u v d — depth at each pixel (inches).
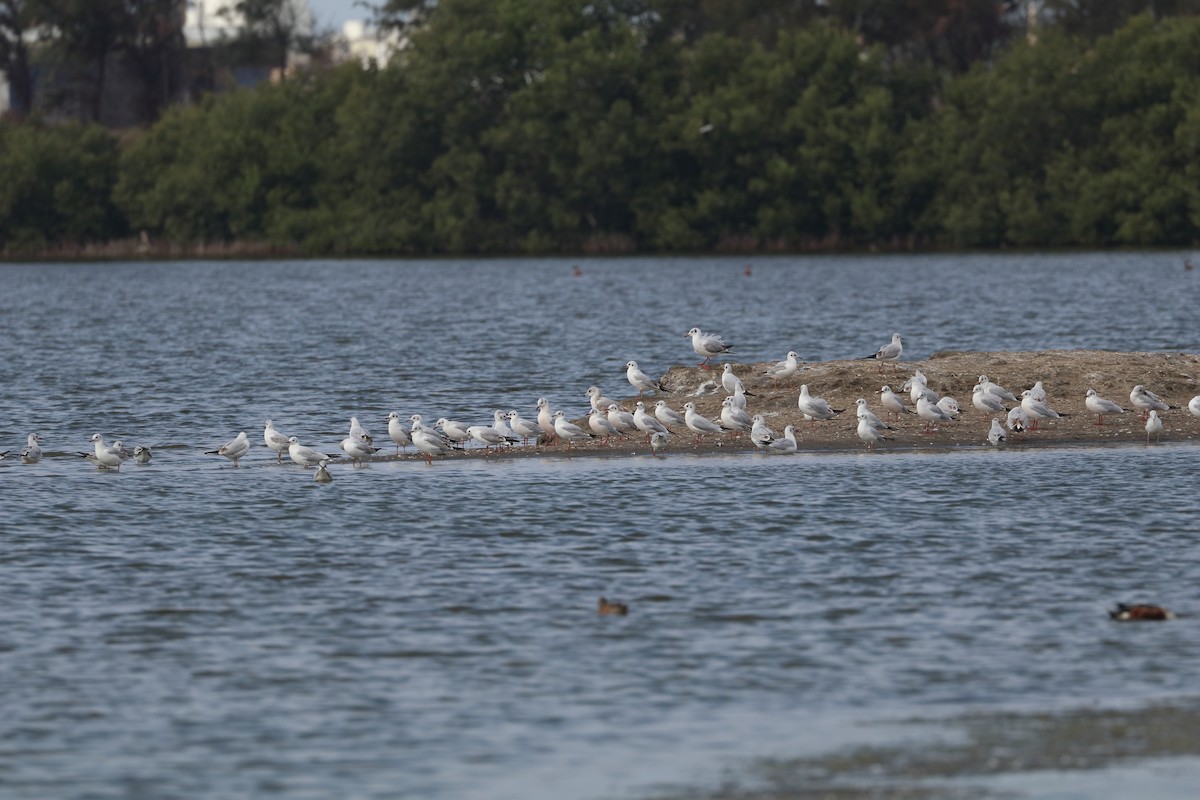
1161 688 746.2
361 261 4960.6
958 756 660.7
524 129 4913.9
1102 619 866.8
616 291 3634.4
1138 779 629.9
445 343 2482.8
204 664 813.2
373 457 1408.7
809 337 2532.0
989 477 1261.1
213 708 746.8
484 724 720.3
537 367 2126.0
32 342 2623.0
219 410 1758.1
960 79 4948.3
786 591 936.3
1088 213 4648.1
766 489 1227.2
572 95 4943.4
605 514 1148.5
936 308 3004.4
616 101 4955.7
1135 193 4616.1
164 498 1238.9
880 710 725.9
